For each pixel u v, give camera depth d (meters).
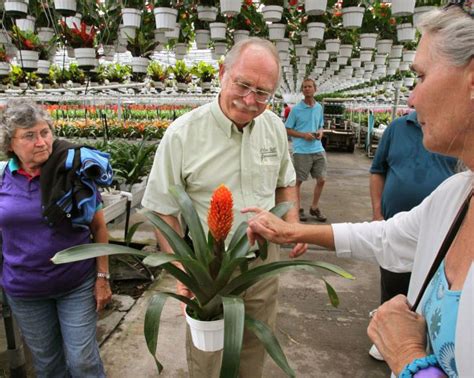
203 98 10.45
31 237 1.55
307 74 8.86
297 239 1.14
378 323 0.85
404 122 2.06
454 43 0.67
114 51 4.57
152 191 1.51
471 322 0.59
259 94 1.30
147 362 2.21
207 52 9.05
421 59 0.74
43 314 1.68
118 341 2.40
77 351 1.67
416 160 2.00
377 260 1.10
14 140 1.46
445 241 0.79
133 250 1.10
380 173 2.29
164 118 11.66
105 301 1.75
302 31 3.96
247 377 1.60
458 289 0.69
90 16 3.94
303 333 2.54
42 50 4.60
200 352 1.44
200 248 1.18
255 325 1.12
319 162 4.80
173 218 1.53
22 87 7.71
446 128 0.72
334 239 1.12
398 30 3.36
